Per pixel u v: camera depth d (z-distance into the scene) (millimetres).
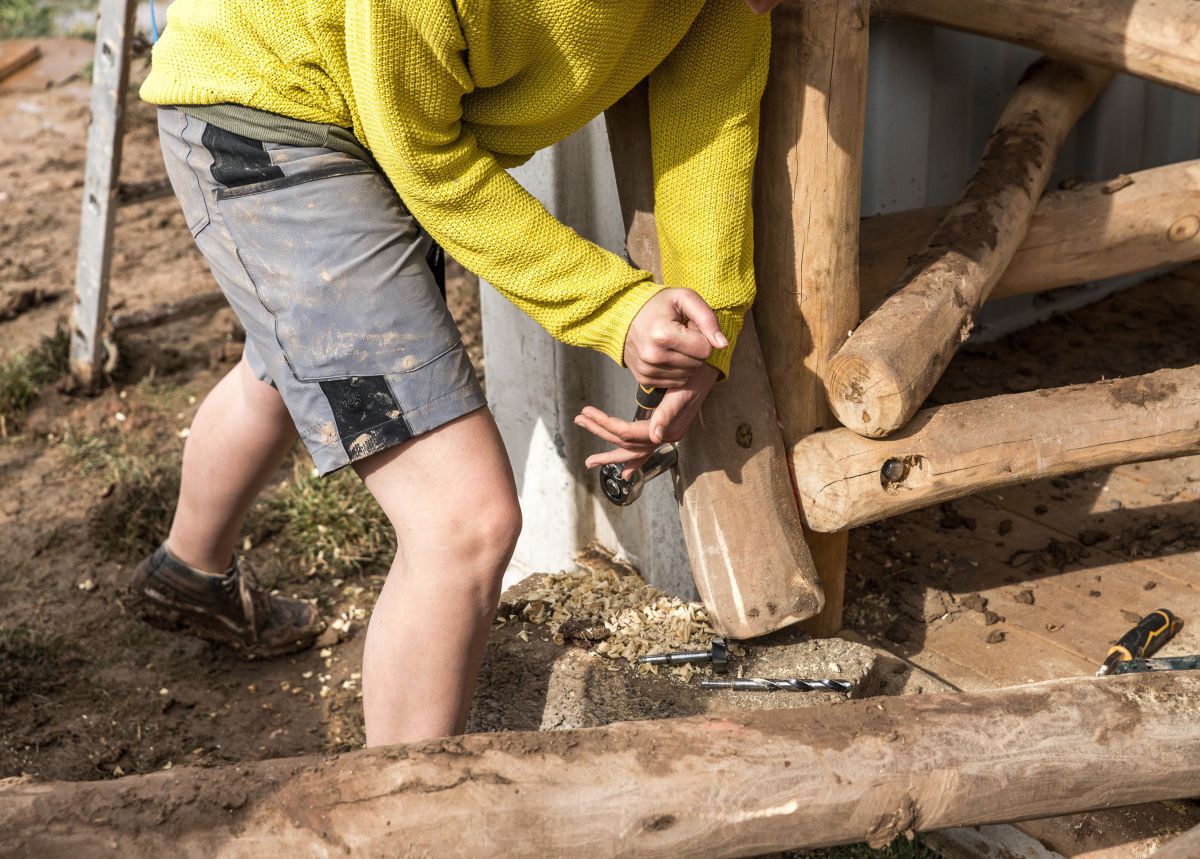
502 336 2979
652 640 2479
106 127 3922
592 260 1941
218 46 1889
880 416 2291
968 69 3506
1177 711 1850
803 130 2260
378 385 1876
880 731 1736
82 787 1495
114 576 3457
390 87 1701
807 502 2416
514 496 1950
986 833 2160
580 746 1627
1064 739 1783
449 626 1897
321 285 1865
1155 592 2811
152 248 5586
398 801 1519
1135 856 2047
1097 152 4035
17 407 4277
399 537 1950
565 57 1834
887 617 2789
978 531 3105
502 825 1530
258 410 2641
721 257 2105
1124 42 2855
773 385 2459
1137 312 4129
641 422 2109
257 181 1887
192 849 1451
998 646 2664
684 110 2098
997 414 2428
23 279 5258
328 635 3209
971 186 2846
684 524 2426
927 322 2385
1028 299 4051
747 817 1614
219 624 3037
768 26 2107
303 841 1475
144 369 4559
